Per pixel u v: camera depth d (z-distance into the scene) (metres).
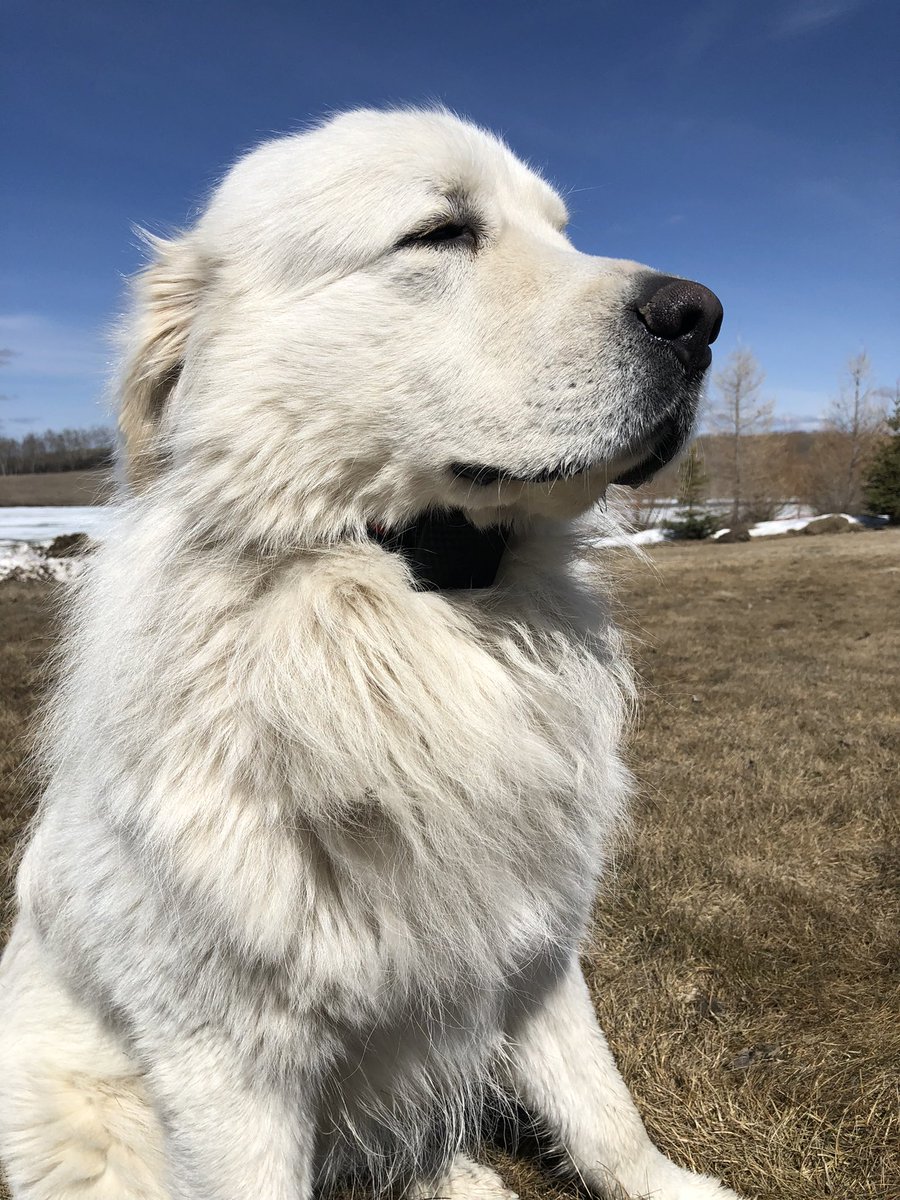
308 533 0.46
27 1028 0.50
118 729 0.43
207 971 0.41
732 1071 0.59
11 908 0.77
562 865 0.48
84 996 0.49
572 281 0.47
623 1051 0.61
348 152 0.49
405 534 0.49
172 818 0.41
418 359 0.46
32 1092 0.47
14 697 1.58
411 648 0.44
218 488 0.46
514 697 0.46
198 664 0.42
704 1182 0.50
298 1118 0.44
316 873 0.42
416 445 0.47
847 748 1.29
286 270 0.48
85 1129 0.47
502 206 0.52
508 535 0.50
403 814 0.42
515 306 0.46
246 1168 0.43
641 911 0.78
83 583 0.52
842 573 4.07
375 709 0.43
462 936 0.44
